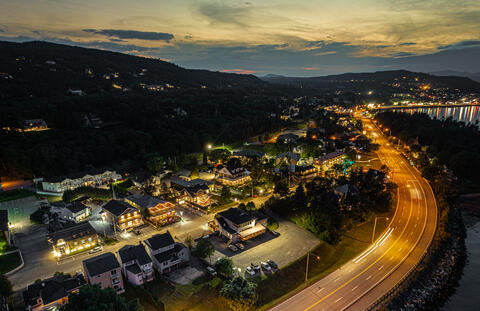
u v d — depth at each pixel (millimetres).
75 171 138125
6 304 56750
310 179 138875
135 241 85125
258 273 70625
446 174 148875
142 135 173125
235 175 132125
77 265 73562
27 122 167500
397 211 108312
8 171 132625
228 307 59625
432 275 74312
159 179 135750
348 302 62125
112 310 49906
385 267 74750
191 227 93375
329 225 86875
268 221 92625
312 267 74562
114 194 115188
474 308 64312
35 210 104125
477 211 117000
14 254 77000
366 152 193750
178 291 64188
